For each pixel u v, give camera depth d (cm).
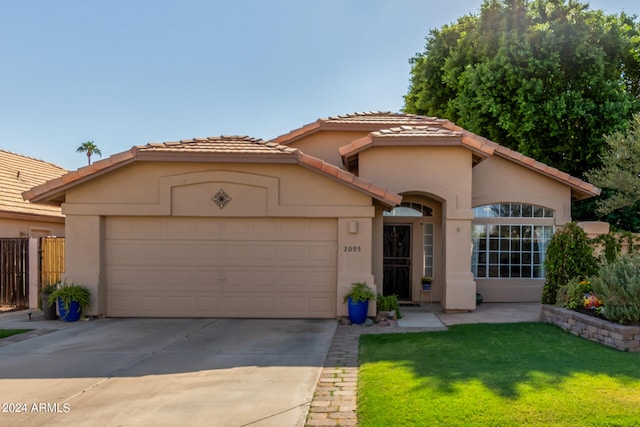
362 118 1609
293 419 536
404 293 1477
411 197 1466
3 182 1783
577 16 1855
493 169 1504
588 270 1109
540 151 1825
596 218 1852
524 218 1508
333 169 1131
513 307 1373
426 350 821
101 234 1191
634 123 1515
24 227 1717
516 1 1927
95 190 1187
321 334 1002
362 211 1164
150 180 1188
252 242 1198
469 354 782
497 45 1959
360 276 1157
